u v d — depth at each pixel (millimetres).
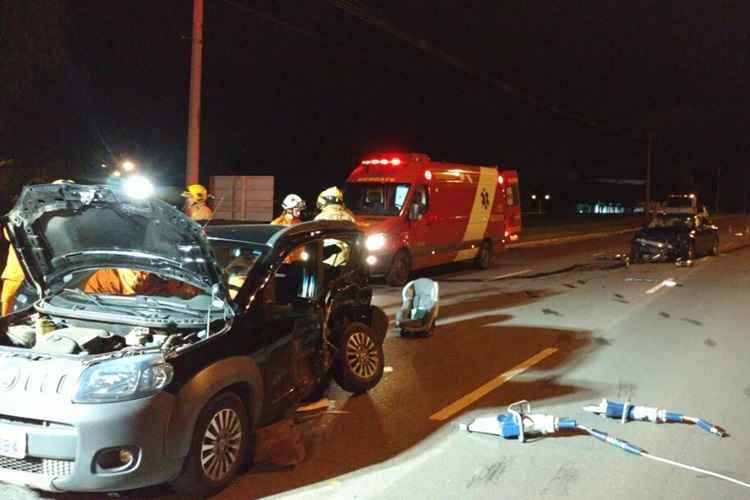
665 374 8062
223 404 4770
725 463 5398
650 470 5246
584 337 10141
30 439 4125
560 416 6500
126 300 5480
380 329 7645
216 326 5066
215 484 4695
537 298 14023
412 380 7719
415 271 19359
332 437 5898
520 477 5094
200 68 14695
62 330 5027
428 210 16484
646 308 12836
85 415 4074
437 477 5078
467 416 6488
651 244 22031
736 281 17125
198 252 4719
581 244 32594
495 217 20203
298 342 5758
